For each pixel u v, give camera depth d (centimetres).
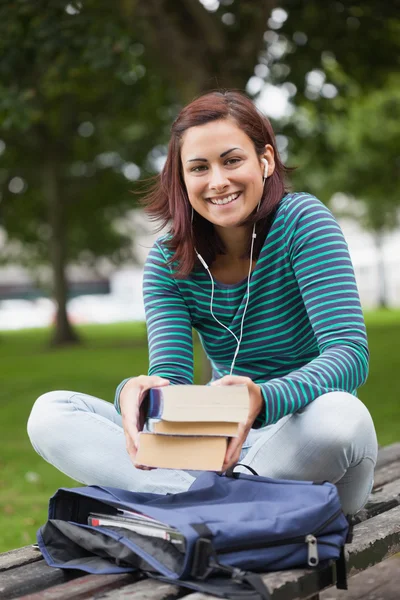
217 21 909
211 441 214
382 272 4119
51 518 232
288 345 270
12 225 2391
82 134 1947
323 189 2066
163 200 282
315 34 1066
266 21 879
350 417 232
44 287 3794
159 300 280
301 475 245
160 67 1016
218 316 274
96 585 203
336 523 210
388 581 361
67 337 2239
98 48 770
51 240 2195
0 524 450
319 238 254
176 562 198
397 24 1064
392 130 1920
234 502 225
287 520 201
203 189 258
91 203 2248
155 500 226
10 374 1391
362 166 1992
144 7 853
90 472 266
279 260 261
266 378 279
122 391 241
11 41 791
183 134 261
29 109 812
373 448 242
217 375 293
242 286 265
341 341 243
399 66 1128
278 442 245
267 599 180
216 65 868
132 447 230
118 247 2752
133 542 208
